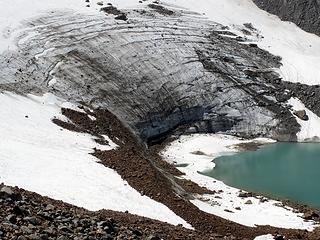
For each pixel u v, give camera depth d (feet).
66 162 96.12
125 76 184.03
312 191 143.23
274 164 168.66
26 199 53.42
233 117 204.03
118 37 196.85
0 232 40.42
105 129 145.48
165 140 185.78
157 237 54.44
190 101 197.06
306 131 205.57
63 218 50.78
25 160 89.97
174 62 202.18
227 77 211.61
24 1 198.70
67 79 165.78
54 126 124.77
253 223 108.17
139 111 178.91
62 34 185.16
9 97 135.44
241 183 148.66
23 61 161.99
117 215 68.74
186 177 146.61
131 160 114.32
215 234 81.56
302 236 99.60
